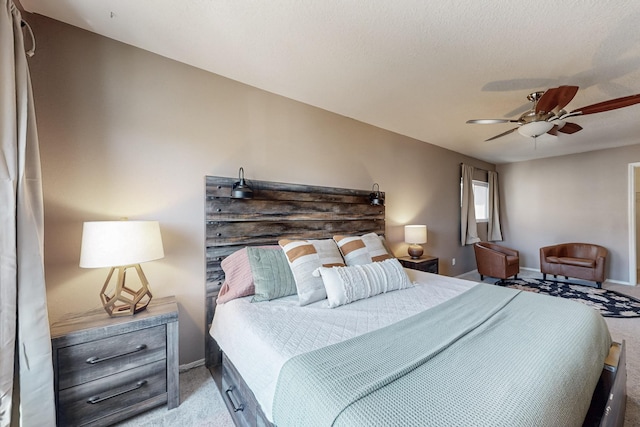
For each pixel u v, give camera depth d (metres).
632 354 2.18
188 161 2.07
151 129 1.92
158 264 1.94
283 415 0.92
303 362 1.00
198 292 2.10
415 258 3.53
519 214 5.48
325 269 1.78
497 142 4.12
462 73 2.12
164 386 1.58
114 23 1.64
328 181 2.92
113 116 1.79
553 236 5.04
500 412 0.74
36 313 1.19
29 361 1.16
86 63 1.71
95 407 1.38
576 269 4.13
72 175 1.66
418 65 2.02
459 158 4.78
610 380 1.29
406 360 1.00
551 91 1.81
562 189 4.93
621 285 4.19
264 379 1.10
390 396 0.80
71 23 1.65
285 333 1.27
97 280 1.73
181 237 2.03
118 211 1.80
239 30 1.67
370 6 1.46
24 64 1.20
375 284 1.87
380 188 3.47
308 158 2.75
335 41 1.76
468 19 1.54
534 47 1.78
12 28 1.14
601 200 4.52
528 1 1.40
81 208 1.68
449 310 1.56
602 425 1.04
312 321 1.42
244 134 2.34
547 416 0.76
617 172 4.37
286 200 2.54
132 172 1.85
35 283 1.19
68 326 1.40
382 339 1.18
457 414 0.73
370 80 2.25
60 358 1.30
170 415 1.55
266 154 2.46
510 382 0.87
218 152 2.20
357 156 3.20
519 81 2.23
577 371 1.00
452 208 4.64
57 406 1.29
